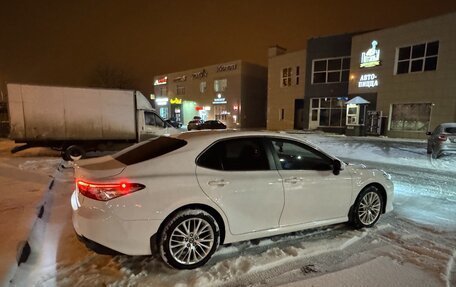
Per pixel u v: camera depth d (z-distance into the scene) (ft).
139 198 9.70
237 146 11.79
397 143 56.18
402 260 11.01
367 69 75.00
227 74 129.70
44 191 19.30
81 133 36.24
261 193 11.45
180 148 11.08
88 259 10.96
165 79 163.02
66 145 36.11
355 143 55.83
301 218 12.47
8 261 10.02
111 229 9.52
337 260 11.03
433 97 63.26
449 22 60.08
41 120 34.76
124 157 11.86
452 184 24.12
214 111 137.18
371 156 40.52
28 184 21.25
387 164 34.35
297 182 12.22
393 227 14.35
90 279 9.70
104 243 9.56
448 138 35.32
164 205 9.93
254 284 9.47
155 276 9.92
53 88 34.83
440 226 14.53
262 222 11.62
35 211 15.12
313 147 13.26
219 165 11.21
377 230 13.96
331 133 82.99
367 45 74.54
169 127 41.98
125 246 9.67
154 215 9.82
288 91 102.63
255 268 10.44
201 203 10.45
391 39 69.82
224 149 11.54
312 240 12.74
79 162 12.21
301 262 10.89
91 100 36.24
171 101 156.35
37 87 34.32
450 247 12.16
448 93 61.00
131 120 38.04
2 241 11.53
